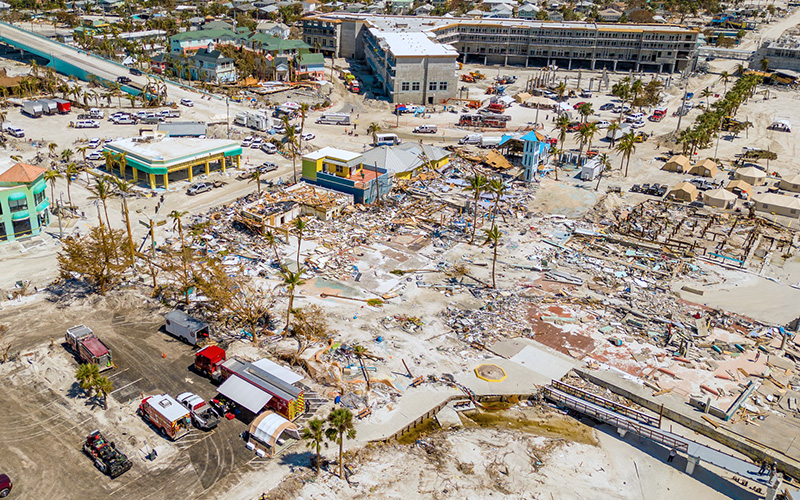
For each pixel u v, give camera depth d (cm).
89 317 10962
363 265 13100
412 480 7881
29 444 8150
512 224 15425
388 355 10219
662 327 11338
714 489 8038
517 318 11425
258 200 15500
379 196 16400
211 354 9425
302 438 8394
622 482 8075
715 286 12900
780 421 9012
